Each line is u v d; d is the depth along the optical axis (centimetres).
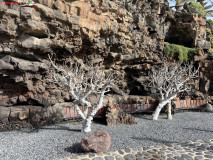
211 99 1648
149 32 1568
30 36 824
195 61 1708
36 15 815
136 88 1529
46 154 596
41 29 826
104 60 1303
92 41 1076
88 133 827
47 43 879
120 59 1301
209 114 1416
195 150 665
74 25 939
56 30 907
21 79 860
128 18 1296
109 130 889
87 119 842
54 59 978
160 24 1727
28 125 899
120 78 1445
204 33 1856
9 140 720
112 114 1017
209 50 1748
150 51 1505
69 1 908
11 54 832
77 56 1134
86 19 988
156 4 1595
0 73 818
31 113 913
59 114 1013
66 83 827
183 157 601
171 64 1550
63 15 885
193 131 913
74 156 575
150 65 1509
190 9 1958
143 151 646
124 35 1270
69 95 1112
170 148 680
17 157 571
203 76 1717
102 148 601
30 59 901
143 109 1308
